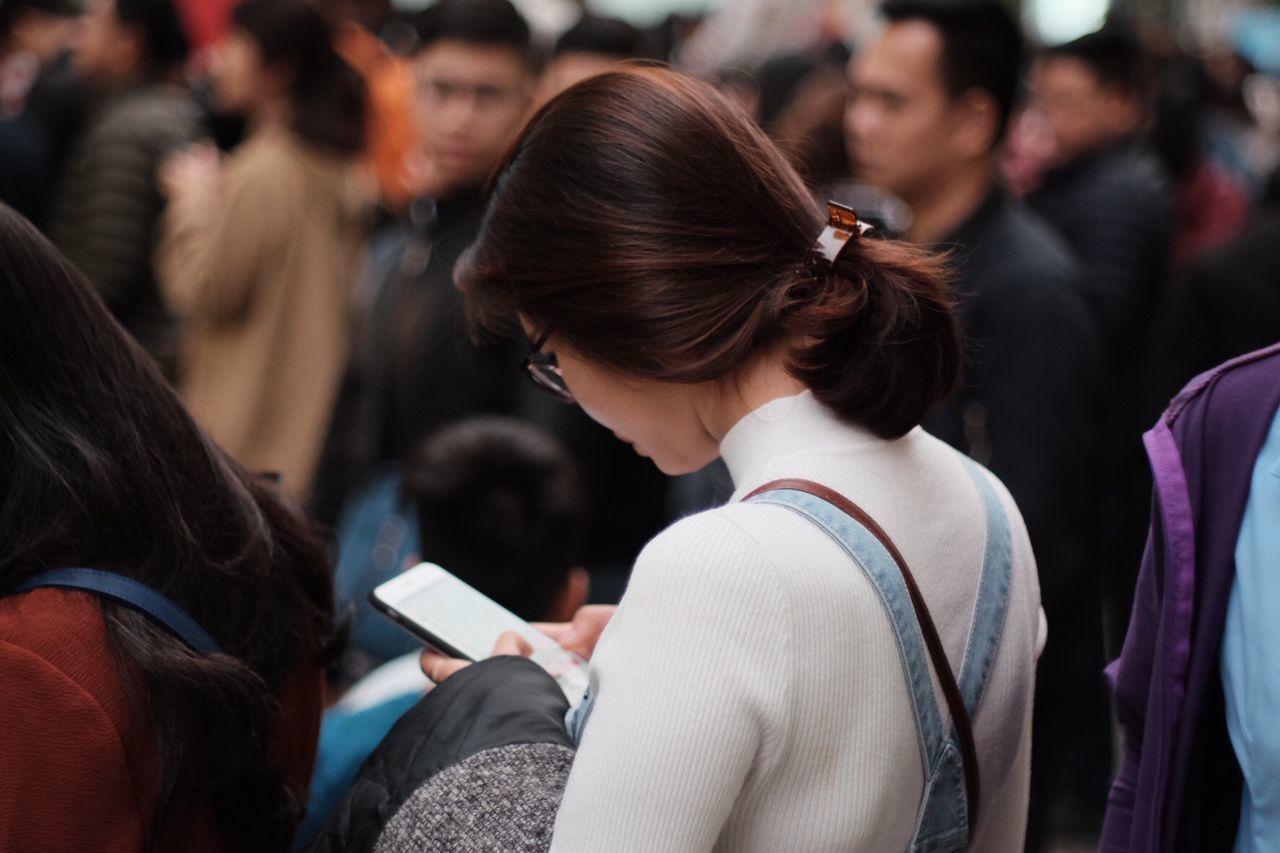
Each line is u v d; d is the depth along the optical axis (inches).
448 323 124.7
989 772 49.8
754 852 44.6
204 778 52.0
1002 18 104.3
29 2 234.5
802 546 44.0
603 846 42.7
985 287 98.0
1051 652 95.9
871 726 44.7
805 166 57.9
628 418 50.1
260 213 146.7
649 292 46.0
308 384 150.3
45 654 48.3
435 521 84.1
